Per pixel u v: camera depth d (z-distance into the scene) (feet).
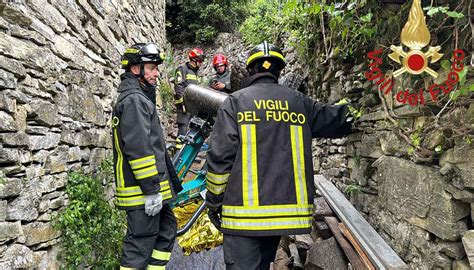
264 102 6.55
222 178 6.40
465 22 4.85
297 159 6.44
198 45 38.24
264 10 26.81
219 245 11.44
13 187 5.76
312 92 13.52
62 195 7.55
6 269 5.55
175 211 12.11
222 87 16.49
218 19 38.06
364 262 7.22
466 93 4.90
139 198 7.64
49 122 7.06
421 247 6.10
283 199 6.20
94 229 7.97
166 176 8.14
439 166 5.73
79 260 7.39
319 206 10.16
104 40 11.23
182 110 17.69
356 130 8.86
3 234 5.51
